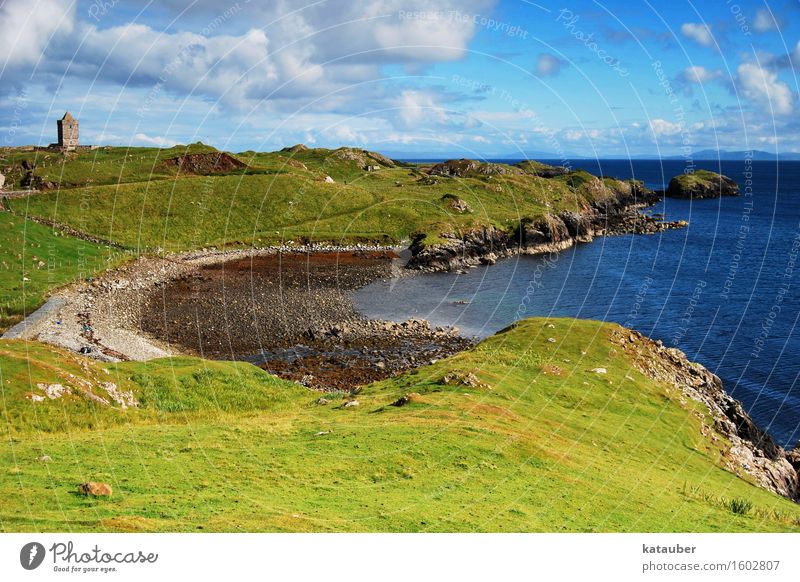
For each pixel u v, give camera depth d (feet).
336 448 93.66
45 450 85.61
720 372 216.54
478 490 82.33
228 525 63.05
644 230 570.46
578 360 159.63
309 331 254.68
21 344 127.03
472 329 267.80
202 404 128.16
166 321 257.14
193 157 543.39
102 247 367.04
